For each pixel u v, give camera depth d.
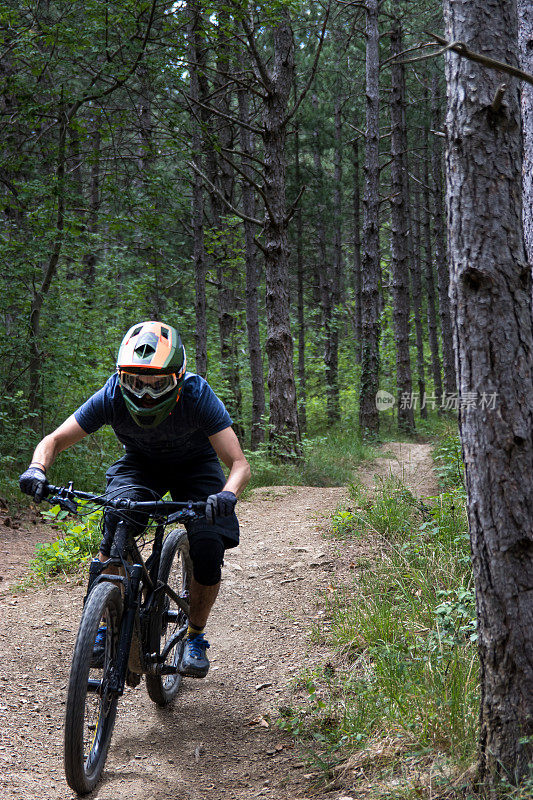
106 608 2.88
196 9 9.44
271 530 6.79
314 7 18.12
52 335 10.04
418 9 17.89
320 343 26.20
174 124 9.66
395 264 19.17
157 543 3.28
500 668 2.42
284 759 3.05
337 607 4.61
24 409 9.57
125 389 3.00
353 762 2.88
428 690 3.14
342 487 9.67
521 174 2.47
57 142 9.84
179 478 3.46
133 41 9.14
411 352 31.38
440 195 22.77
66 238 9.18
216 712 3.56
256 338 12.99
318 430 21.98
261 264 21.80
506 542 2.39
